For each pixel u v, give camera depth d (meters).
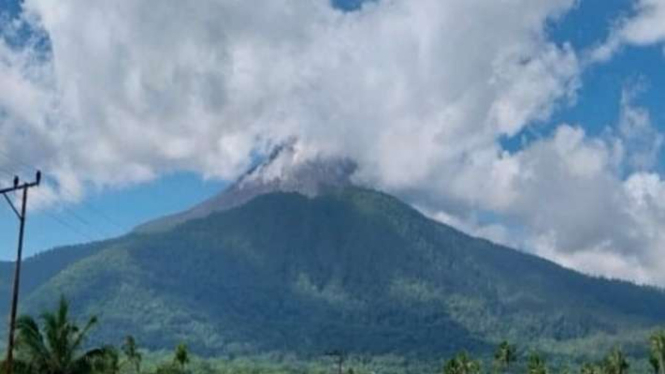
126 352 172.88
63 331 80.25
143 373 180.25
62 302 81.31
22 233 60.59
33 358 78.56
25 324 78.56
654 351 166.75
